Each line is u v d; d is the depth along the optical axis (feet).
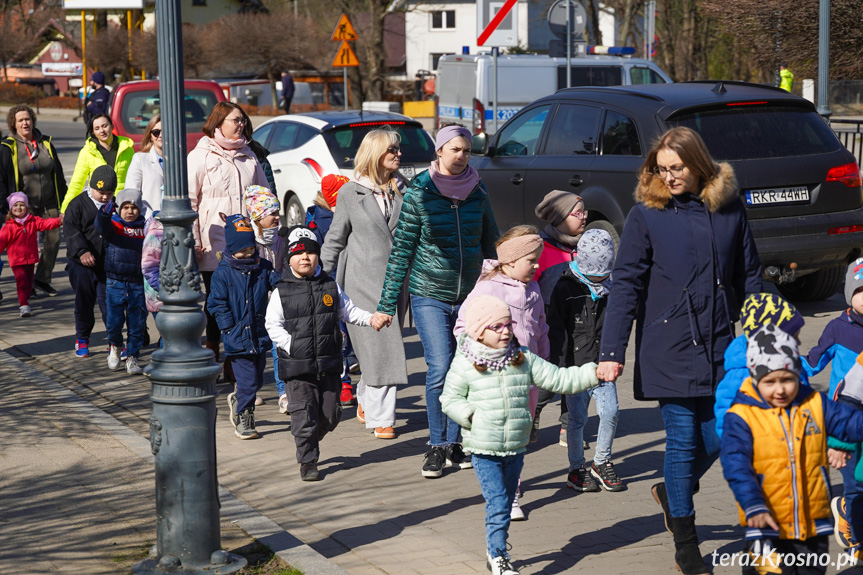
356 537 19.47
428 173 23.08
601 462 22.04
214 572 16.96
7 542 18.39
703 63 128.26
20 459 23.24
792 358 14.28
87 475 22.15
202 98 55.88
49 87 245.45
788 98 36.50
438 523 20.12
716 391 16.29
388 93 181.98
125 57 173.47
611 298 17.16
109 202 31.89
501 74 77.15
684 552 17.11
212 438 17.19
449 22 243.81
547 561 18.13
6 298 44.62
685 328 16.58
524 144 41.65
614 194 36.45
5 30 242.17
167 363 16.83
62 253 56.34
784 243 35.17
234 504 20.72
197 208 29.53
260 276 25.62
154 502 20.44
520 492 21.85
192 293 16.92
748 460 14.56
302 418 22.40
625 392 29.78
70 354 34.53
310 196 52.75
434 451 23.11
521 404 17.20
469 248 23.16
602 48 81.56
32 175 43.83
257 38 185.88
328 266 25.86
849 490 17.47
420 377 32.17
